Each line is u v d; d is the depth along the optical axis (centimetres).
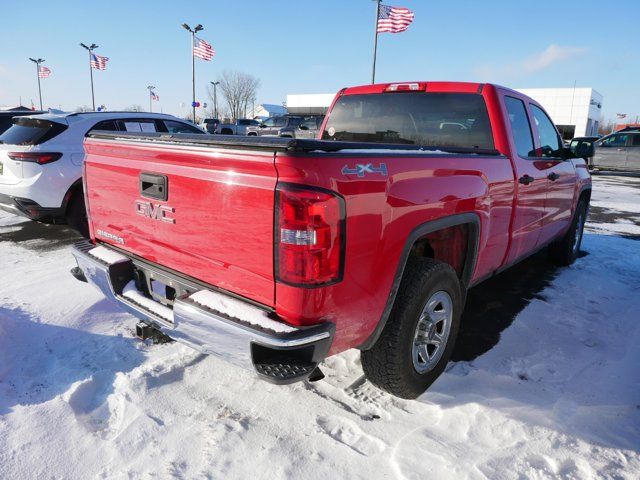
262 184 201
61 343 332
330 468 222
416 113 388
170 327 238
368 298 227
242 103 6000
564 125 4362
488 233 324
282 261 199
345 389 287
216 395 277
